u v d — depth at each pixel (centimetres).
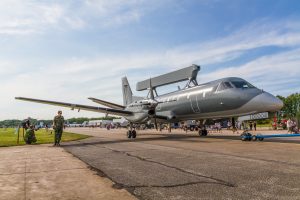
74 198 440
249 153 960
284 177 548
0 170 707
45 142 1814
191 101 2020
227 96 1705
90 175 625
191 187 488
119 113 2114
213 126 4225
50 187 517
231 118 1912
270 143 1401
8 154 1090
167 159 850
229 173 603
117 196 446
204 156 904
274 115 1603
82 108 2039
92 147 1378
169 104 2280
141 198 430
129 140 1908
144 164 762
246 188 470
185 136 2338
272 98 1538
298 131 2778
